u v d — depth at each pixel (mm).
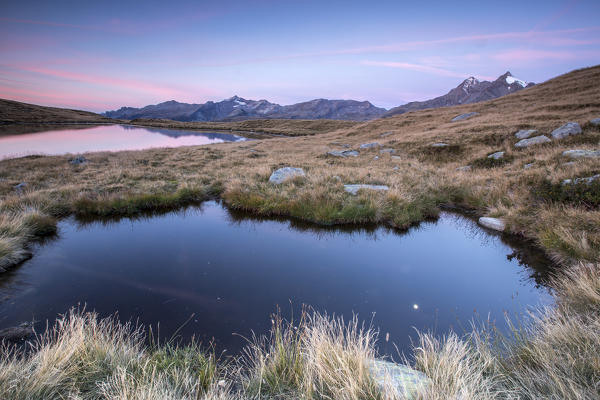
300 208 10383
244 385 3057
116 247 7781
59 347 2984
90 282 5891
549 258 6883
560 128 17562
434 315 4848
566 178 9586
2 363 2811
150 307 5027
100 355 3146
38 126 67562
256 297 5375
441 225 9727
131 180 15219
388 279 6125
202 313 4863
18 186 13602
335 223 9719
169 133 65312
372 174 15688
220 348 3988
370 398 2500
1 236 7086
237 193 12352
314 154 26047
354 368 2818
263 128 82250
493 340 3869
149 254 7332
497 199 10812
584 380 2473
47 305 5047
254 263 6859
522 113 27609
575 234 6602
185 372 3061
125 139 48094
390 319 4746
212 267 6617
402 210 10227
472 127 24266
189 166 20094
